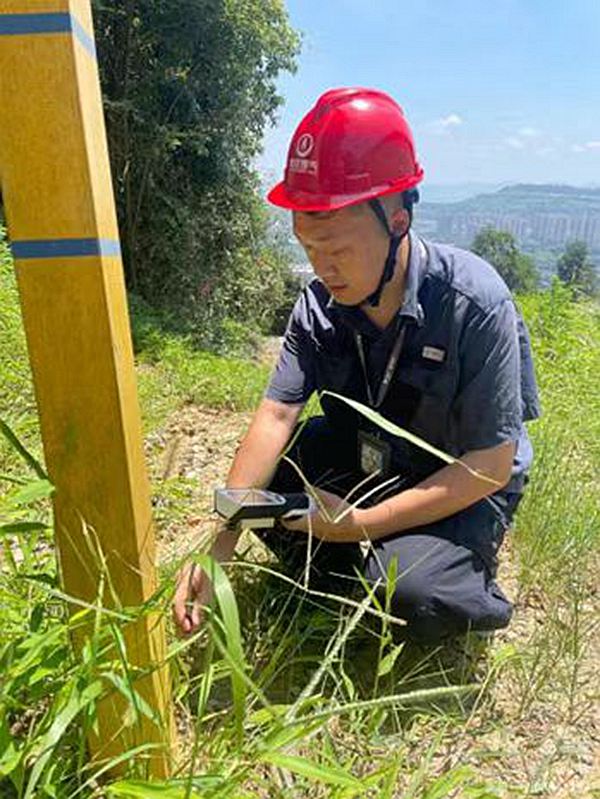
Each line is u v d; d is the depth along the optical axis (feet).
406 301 5.72
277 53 46.60
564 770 5.21
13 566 5.10
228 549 5.82
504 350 5.79
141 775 4.03
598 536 8.36
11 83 3.43
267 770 4.68
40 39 3.40
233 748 4.08
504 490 6.55
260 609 6.38
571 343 17.24
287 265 56.49
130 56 42.91
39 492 3.70
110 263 3.86
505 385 5.81
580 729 5.62
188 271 45.24
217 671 4.79
